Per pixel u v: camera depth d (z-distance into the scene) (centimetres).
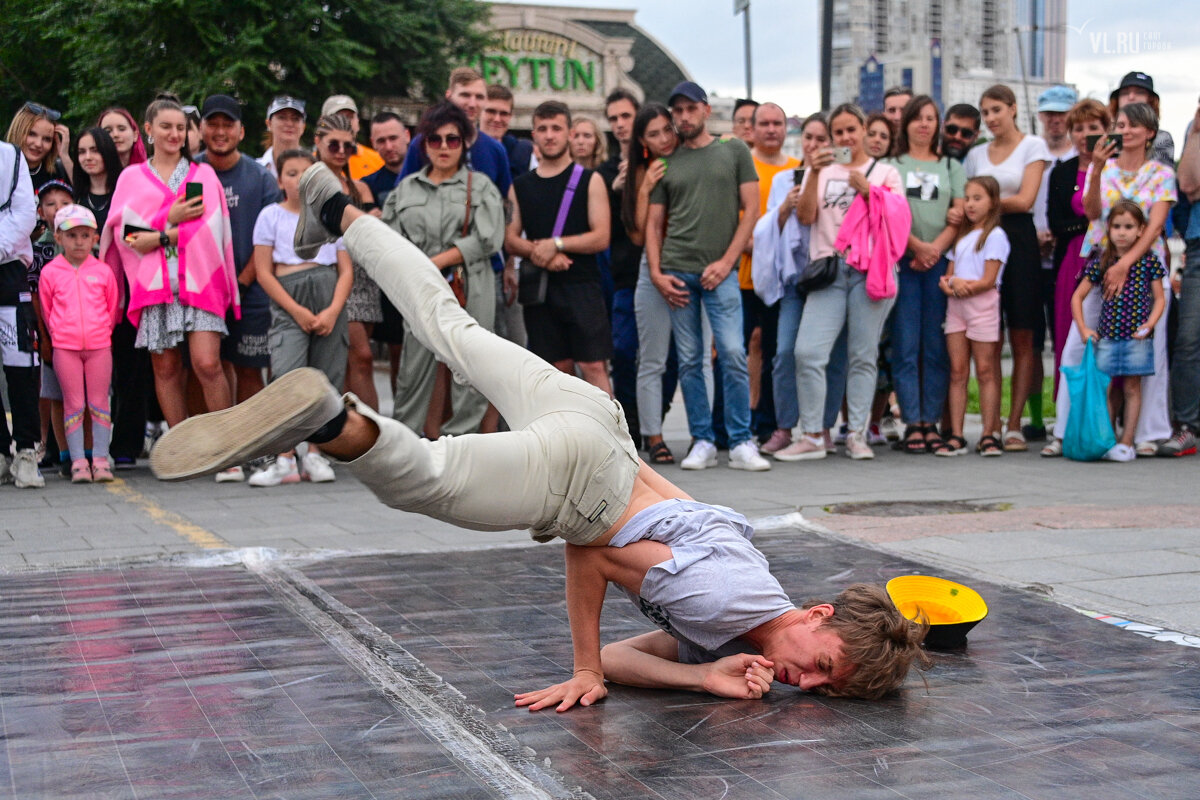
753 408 870
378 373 1739
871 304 768
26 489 682
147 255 678
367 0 1817
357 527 555
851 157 753
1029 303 810
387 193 798
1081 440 776
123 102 1728
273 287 675
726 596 303
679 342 746
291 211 683
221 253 687
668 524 309
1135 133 765
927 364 821
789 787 245
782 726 285
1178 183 788
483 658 339
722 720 289
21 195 669
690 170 723
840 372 810
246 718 284
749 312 851
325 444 250
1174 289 904
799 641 302
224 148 713
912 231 791
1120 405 839
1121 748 270
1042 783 249
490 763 256
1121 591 425
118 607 389
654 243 737
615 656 321
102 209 741
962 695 309
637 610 396
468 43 2042
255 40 1628
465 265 687
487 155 742
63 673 319
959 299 800
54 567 447
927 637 351
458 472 275
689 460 750
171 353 694
